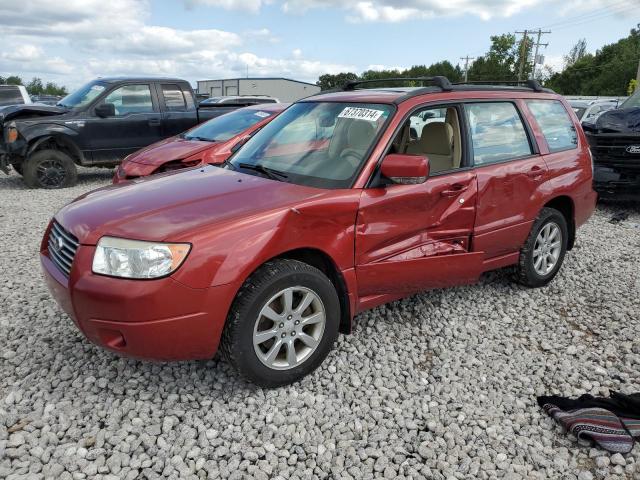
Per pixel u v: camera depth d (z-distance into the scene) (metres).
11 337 3.91
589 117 14.82
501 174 4.26
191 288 2.83
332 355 3.74
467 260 4.11
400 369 3.63
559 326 4.35
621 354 3.95
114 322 2.82
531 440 2.96
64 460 2.66
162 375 3.41
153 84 10.95
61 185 10.54
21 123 9.95
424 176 3.38
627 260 6.07
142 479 2.60
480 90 4.45
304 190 3.41
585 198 5.22
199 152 7.52
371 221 3.47
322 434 2.95
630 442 2.87
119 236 2.90
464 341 4.05
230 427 2.94
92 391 3.23
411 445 2.90
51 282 3.19
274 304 3.20
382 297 3.71
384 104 3.90
